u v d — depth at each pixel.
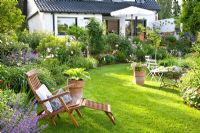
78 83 7.69
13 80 7.75
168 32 24.52
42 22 21.94
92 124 6.43
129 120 6.73
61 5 22.67
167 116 7.04
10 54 10.28
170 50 20.30
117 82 11.31
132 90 9.90
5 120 4.53
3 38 10.70
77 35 17.58
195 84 8.10
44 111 6.39
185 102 8.30
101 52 17.55
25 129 4.38
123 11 20.94
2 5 14.15
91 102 6.70
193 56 13.52
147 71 13.61
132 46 18.89
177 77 11.80
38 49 14.21
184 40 20.98
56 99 6.32
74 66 13.73
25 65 9.48
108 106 6.64
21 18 15.08
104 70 14.39
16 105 5.26
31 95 7.46
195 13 19.02
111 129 6.14
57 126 6.25
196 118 6.91
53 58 12.88
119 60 17.83
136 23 25.41
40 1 22.41
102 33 17.56
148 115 7.11
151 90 9.92
